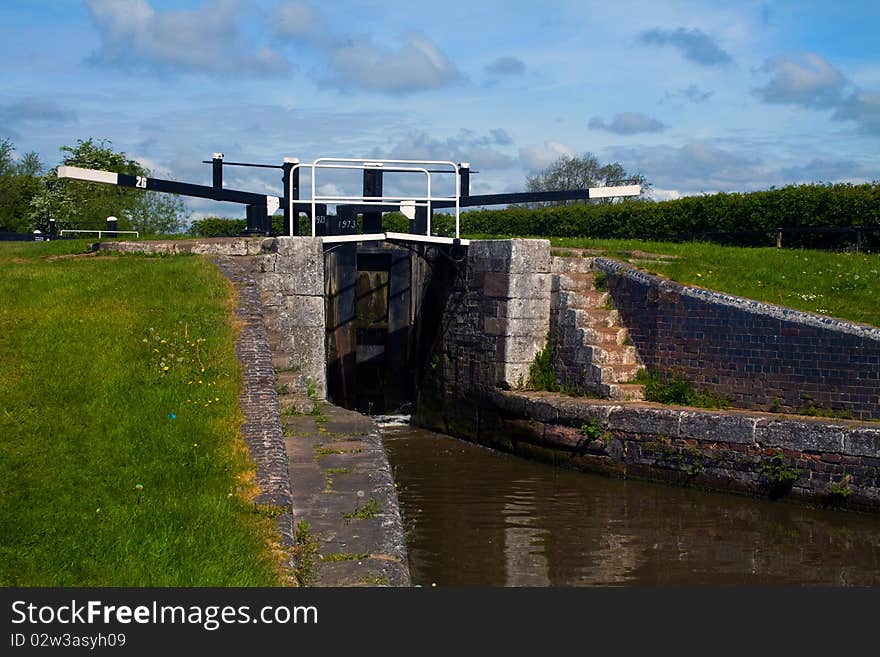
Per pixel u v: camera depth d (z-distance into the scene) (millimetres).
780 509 12648
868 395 13000
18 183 44469
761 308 14242
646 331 16156
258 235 20234
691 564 10477
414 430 19797
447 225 32750
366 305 21594
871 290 15562
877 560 10594
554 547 11156
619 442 14734
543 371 17406
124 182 18469
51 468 7434
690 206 25359
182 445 8250
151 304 12656
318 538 7797
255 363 10914
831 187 22234
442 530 11883
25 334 10648
